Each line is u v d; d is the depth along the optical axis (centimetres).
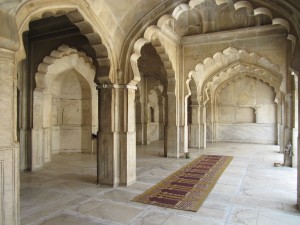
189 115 1293
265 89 1358
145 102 1265
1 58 277
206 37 784
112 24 493
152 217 364
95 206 407
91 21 452
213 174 618
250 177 592
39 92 700
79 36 626
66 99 966
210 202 425
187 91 852
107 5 460
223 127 1444
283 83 732
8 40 278
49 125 807
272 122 1341
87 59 920
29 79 692
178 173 628
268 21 689
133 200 433
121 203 420
